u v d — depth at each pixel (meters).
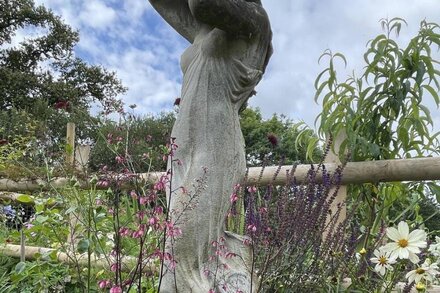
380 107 3.02
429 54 2.95
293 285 2.14
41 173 3.75
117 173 1.99
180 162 2.04
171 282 1.91
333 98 3.08
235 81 2.17
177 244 1.92
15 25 23.03
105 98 2.88
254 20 2.13
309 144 3.24
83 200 2.49
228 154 2.09
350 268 2.20
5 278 3.17
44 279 2.81
